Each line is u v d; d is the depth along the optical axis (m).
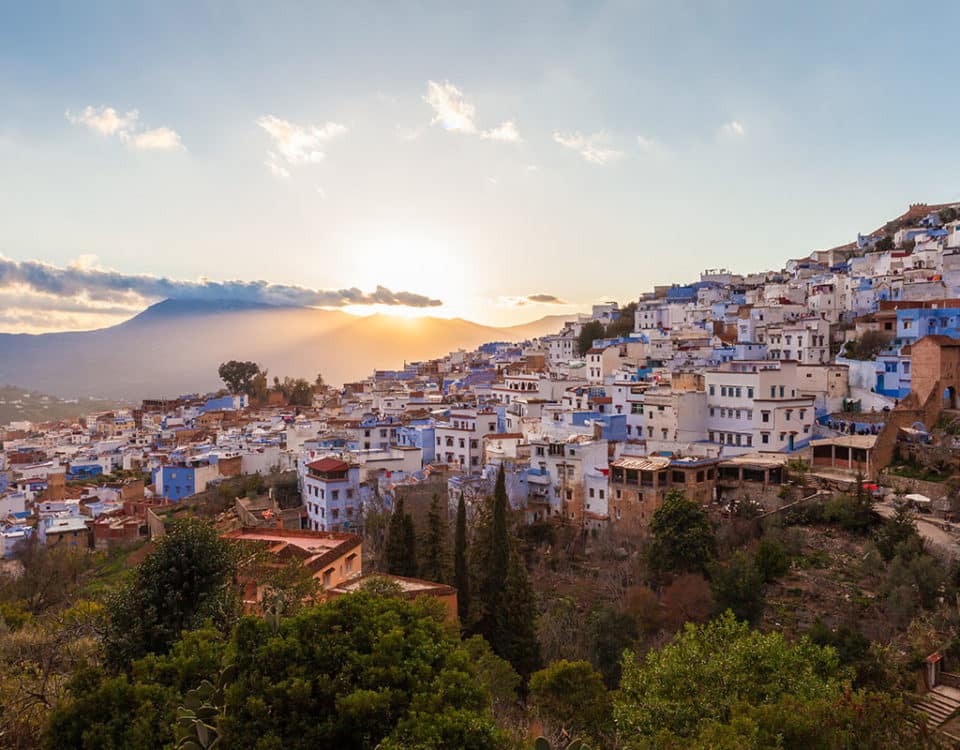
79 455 175.00
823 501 78.12
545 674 44.03
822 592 65.56
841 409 106.50
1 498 132.25
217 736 27.39
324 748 27.83
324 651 30.05
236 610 41.38
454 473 103.56
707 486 84.25
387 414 148.38
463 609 65.00
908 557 64.56
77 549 107.38
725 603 62.59
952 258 142.25
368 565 78.44
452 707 28.52
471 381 181.75
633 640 59.88
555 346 196.12
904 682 49.78
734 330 159.12
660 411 101.81
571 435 101.56
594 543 83.25
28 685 38.22
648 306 197.25
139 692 31.58
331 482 97.31
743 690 35.69
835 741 30.31
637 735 35.09
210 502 116.31
